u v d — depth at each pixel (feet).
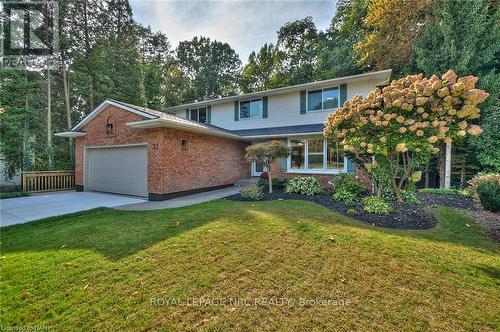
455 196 25.94
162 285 9.23
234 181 42.37
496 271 10.05
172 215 19.51
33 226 17.98
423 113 15.84
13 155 43.27
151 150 29.55
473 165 38.06
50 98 47.14
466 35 34.68
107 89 55.42
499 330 6.84
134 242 13.51
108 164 35.63
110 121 34.19
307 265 10.68
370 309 7.75
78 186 39.11
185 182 31.94
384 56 44.29
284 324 7.16
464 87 14.23
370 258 11.24
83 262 11.20
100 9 56.80
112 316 7.59
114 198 30.94
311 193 27.68
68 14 48.70
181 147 31.40
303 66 82.43
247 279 9.59
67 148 52.31
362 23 52.90
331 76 59.16
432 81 15.60
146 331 6.98
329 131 20.54
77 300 8.40
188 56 113.39
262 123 45.01
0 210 23.93
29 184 36.09
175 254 11.87
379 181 20.35
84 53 52.90
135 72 64.28
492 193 19.08
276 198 27.04
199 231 15.08
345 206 21.20
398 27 41.91
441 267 10.36
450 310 7.67
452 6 35.37
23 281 9.66
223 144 39.70
